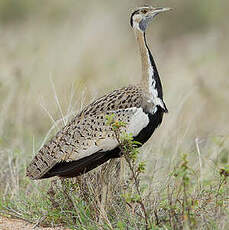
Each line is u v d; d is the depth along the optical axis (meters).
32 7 40.66
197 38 38.53
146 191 14.26
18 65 25.77
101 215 13.05
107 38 32.81
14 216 14.04
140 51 13.95
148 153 15.89
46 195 14.50
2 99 22.33
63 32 32.97
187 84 25.59
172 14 39.53
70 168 13.29
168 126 18.23
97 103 13.55
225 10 40.41
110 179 13.81
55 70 26.83
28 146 19.20
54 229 13.22
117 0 36.50
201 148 17.94
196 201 11.97
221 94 25.41
